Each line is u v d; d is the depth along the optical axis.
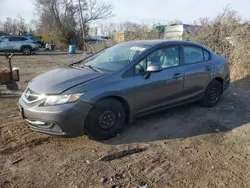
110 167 3.30
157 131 4.42
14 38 22.33
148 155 3.61
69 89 3.65
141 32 17.08
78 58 19.42
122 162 3.43
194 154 3.66
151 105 4.50
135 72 4.24
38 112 3.62
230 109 5.66
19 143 3.87
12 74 6.63
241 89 7.62
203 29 11.88
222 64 5.84
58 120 3.54
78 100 3.62
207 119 5.04
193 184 2.98
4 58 18.11
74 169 3.24
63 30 33.41
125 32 18.52
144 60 4.39
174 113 5.32
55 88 3.69
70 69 4.48
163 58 4.70
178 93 4.90
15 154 3.58
